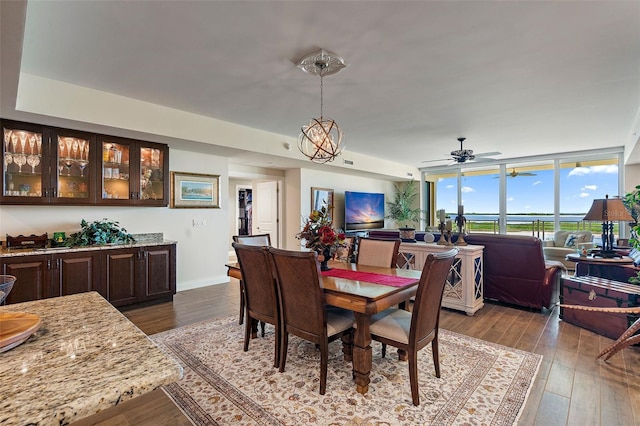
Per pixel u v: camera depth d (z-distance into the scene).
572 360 2.63
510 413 1.95
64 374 0.79
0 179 3.18
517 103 3.84
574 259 4.00
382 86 3.32
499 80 3.18
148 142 4.21
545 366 2.53
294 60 2.75
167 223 4.82
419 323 2.05
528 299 3.88
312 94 3.54
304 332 2.28
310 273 2.13
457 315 3.76
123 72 2.97
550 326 3.41
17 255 3.18
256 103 3.82
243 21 2.17
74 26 2.22
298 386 2.25
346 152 6.85
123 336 1.03
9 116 3.13
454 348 2.86
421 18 2.15
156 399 2.12
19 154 3.31
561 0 1.96
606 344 2.95
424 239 4.66
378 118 4.44
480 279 3.95
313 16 2.12
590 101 3.77
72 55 2.64
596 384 2.28
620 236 6.38
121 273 3.86
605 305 3.13
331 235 2.89
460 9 2.05
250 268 2.63
